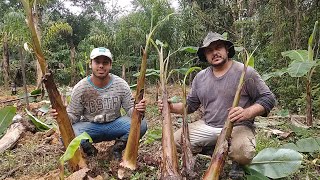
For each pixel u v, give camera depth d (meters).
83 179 2.76
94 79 3.52
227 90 3.08
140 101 3.03
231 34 11.25
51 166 3.53
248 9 10.27
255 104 2.88
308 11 6.91
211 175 2.46
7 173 3.42
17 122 4.96
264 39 8.51
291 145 3.50
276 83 7.35
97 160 3.58
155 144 4.19
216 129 3.16
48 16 13.43
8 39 11.06
